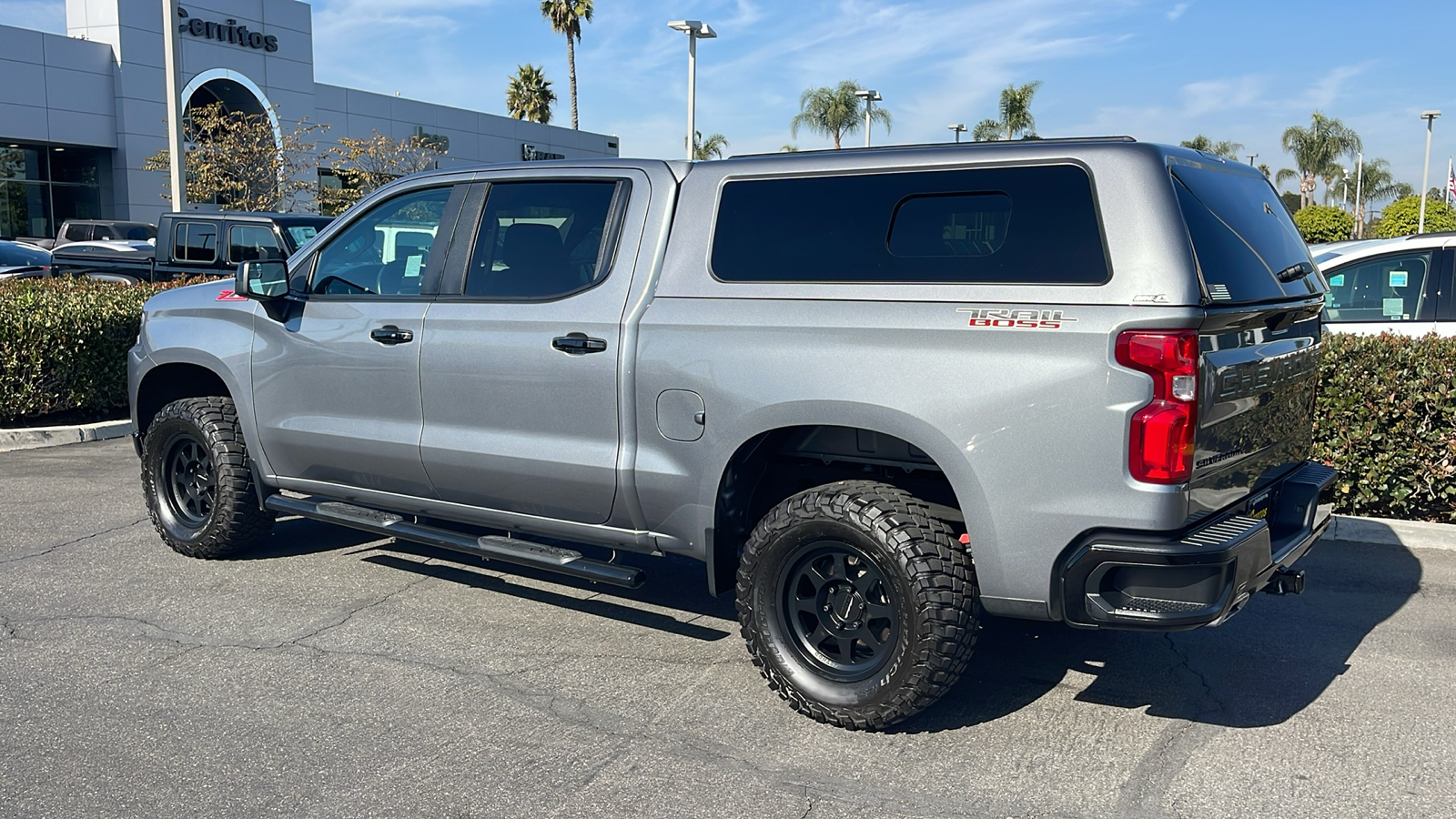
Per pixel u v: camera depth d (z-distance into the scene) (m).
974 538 3.62
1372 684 4.37
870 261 3.86
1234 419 3.62
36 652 4.62
